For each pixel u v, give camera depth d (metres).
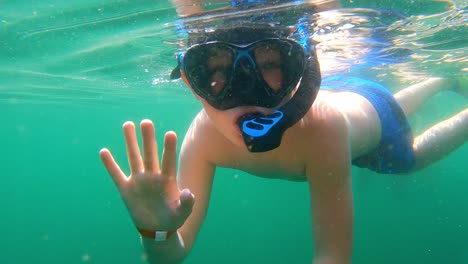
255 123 0.34
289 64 0.36
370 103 0.77
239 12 0.80
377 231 5.32
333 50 1.34
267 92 0.36
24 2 0.93
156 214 0.39
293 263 4.32
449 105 3.87
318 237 0.45
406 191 6.06
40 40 1.28
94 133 9.26
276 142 0.33
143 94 3.07
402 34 1.16
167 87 2.56
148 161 0.38
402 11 0.93
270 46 0.35
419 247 4.37
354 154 0.68
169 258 0.45
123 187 0.39
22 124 6.04
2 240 7.75
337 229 0.44
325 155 0.45
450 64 1.71
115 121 6.14
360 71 1.88
